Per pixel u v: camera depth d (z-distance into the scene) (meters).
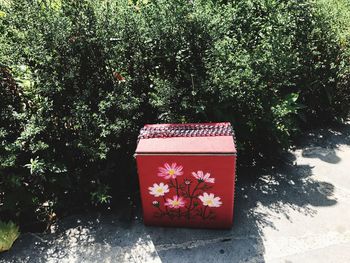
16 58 2.81
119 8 3.10
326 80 3.83
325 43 3.76
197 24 2.90
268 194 3.18
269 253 2.64
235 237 2.78
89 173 3.07
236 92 3.08
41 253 2.74
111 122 2.86
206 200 2.68
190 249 2.70
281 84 3.36
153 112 3.18
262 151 3.60
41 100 2.83
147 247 2.74
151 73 3.09
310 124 4.09
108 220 2.99
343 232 2.79
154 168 2.57
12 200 2.84
